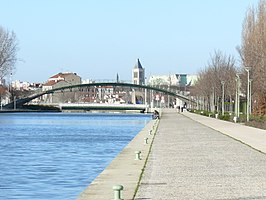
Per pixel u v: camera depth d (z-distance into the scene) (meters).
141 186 19.75
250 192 18.27
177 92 187.88
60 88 188.50
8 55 148.38
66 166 33.31
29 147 50.25
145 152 34.00
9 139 62.47
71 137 65.75
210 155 32.03
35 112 196.62
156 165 26.80
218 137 49.56
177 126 73.56
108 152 44.12
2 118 139.88
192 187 19.45
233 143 41.94
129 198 17.11
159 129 65.75
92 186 19.97
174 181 21.05
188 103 198.88
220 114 109.69
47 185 24.98
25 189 23.77
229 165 26.66
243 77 90.81
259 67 77.81
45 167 32.78
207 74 133.38
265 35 84.31
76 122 117.56
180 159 29.73
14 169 31.78
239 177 22.11
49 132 77.94
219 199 16.89
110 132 77.25
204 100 154.12
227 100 135.25
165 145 40.44
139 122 117.19
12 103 183.12
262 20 88.38
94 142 56.53
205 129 64.69
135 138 49.72
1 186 24.70
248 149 36.22
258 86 79.88
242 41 93.00
